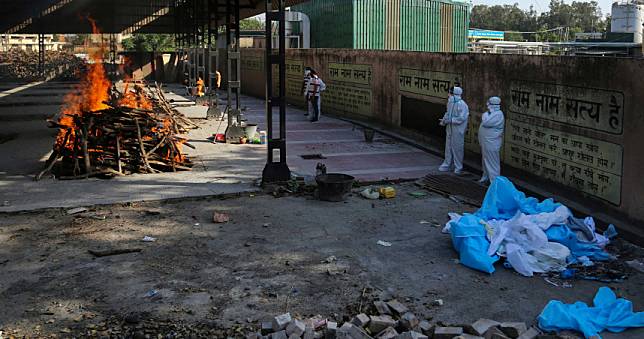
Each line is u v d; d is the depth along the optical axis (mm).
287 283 7012
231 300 6520
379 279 7168
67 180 11922
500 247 7715
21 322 5953
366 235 8820
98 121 12664
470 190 11281
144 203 10406
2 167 13195
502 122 11688
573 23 116562
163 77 45281
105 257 7824
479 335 5574
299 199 10844
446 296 6699
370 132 16984
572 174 10445
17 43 82188
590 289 6949
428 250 8203
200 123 21047
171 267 7496
